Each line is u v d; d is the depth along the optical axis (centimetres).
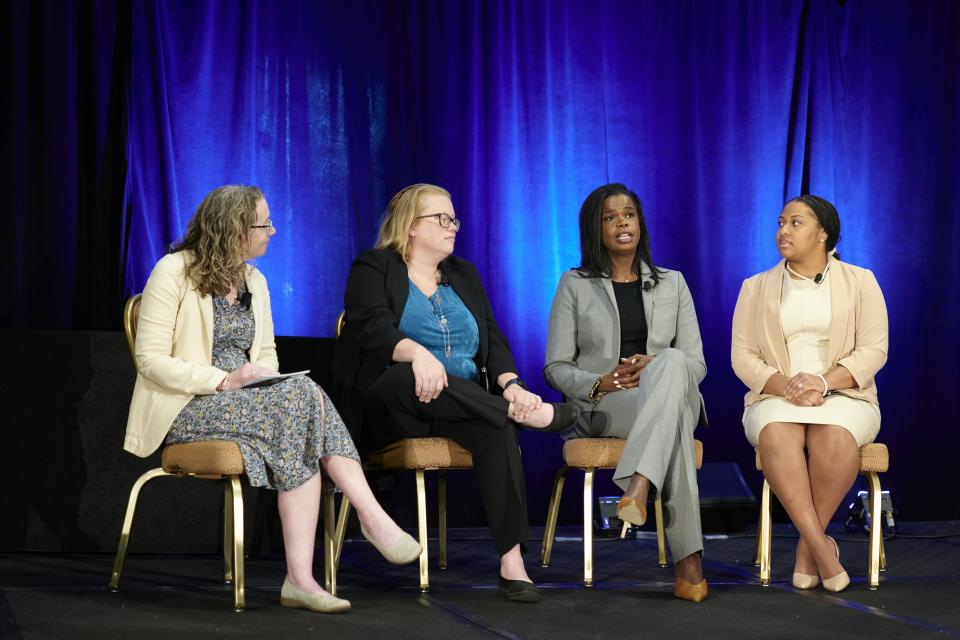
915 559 357
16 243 402
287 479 258
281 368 382
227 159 448
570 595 281
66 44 413
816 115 507
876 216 507
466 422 283
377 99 474
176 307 282
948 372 502
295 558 258
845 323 320
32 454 352
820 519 303
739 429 495
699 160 500
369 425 300
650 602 269
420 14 481
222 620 238
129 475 361
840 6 509
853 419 304
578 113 494
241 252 288
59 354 356
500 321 481
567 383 329
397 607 260
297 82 462
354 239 467
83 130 422
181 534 367
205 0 445
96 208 420
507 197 485
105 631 221
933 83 508
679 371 282
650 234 497
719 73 503
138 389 282
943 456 499
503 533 274
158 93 430
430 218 312
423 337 304
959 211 504
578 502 483
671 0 504
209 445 259
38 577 302
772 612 253
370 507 261
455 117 480
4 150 404
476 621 241
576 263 489
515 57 490
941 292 503
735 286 500
